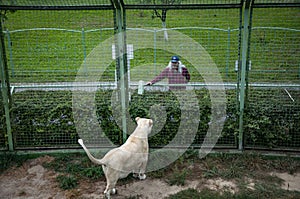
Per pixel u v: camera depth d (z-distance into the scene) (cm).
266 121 504
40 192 436
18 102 541
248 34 487
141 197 423
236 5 486
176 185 448
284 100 548
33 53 929
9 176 472
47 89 656
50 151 527
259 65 740
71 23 1066
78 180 459
